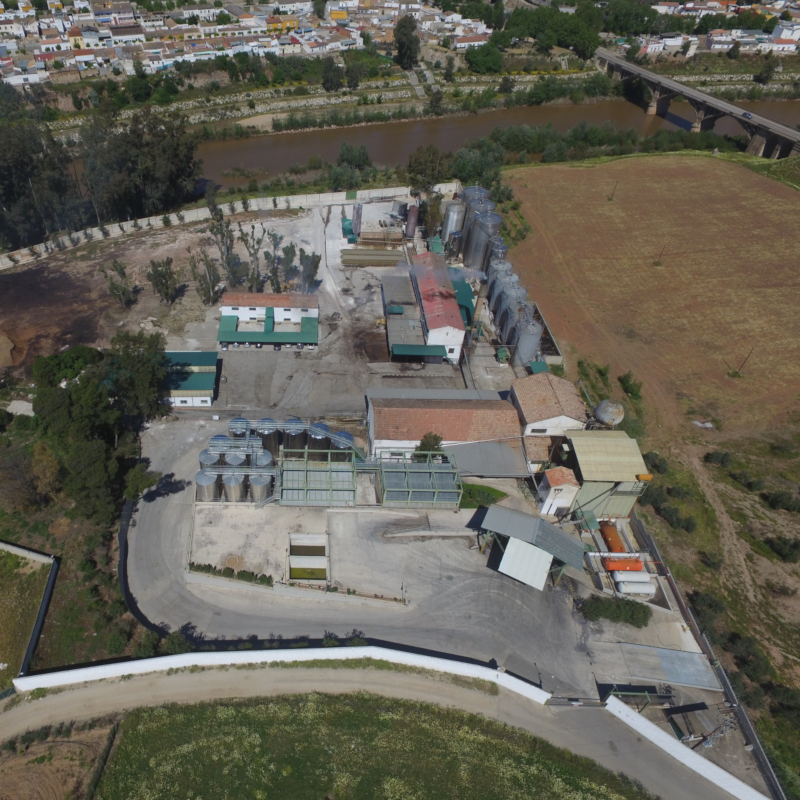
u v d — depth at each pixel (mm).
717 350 86000
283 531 55719
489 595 52281
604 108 187000
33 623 47781
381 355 78062
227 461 57219
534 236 111938
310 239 102562
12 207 98188
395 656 46094
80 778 39062
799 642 51031
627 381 76938
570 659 48250
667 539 58906
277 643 47250
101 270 86812
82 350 69812
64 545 53281
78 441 56344
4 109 138750
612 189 132125
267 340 76250
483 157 130750
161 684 44156
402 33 179125
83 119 147125
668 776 41906
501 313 82312
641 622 50469
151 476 56344
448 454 61312
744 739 43938
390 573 53219
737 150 160000
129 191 105062
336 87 169875
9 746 40375
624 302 95125
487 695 45312
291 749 41125
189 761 40125
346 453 61906
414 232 104000
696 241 113562
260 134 154625
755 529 60594
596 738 43531
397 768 40625
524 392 64688
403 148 149625
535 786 40469
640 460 57625
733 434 72312
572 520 59062
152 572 51812
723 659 49219
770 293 99188
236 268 85750
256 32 193125
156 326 79875
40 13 199875
